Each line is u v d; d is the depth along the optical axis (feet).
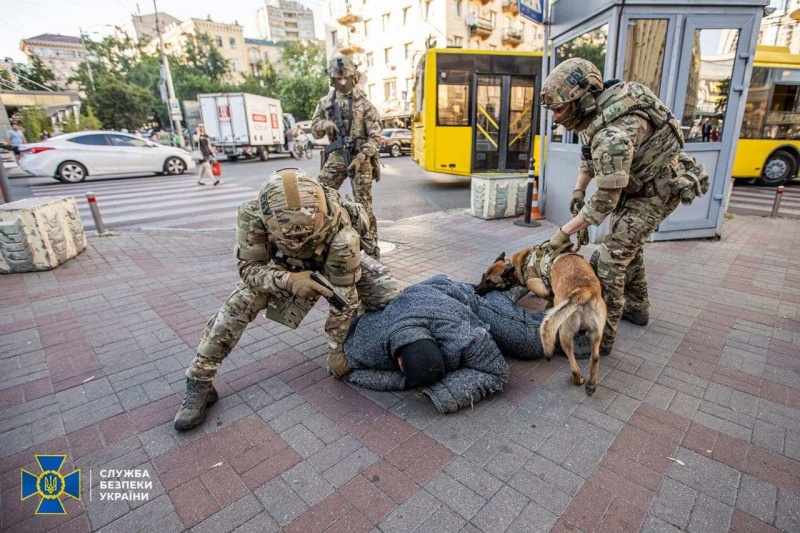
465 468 7.04
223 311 7.99
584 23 19.06
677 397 8.75
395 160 71.41
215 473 7.07
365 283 9.41
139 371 10.02
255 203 7.32
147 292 14.87
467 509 6.29
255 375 9.79
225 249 20.77
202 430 8.05
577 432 7.80
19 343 11.36
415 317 8.77
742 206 29.50
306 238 6.80
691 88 17.99
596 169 8.52
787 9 52.85
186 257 19.38
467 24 111.96
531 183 22.98
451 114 34.96
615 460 7.15
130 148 49.34
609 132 8.32
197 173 54.54
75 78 174.29
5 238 16.21
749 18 17.07
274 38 370.53
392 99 121.39
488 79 34.40
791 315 12.27
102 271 17.13
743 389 8.96
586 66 8.59
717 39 17.39
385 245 20.10
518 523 6.05
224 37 249.96
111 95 131.64
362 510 6.32
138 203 33.81
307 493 6.64
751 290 14.10
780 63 35.99
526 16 20.66
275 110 81.00
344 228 7.71
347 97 16.16
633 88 8.71
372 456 7.35
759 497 6.41
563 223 22.53
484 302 10.84
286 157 88.12
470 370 8.72
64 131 87.35
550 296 10.62
